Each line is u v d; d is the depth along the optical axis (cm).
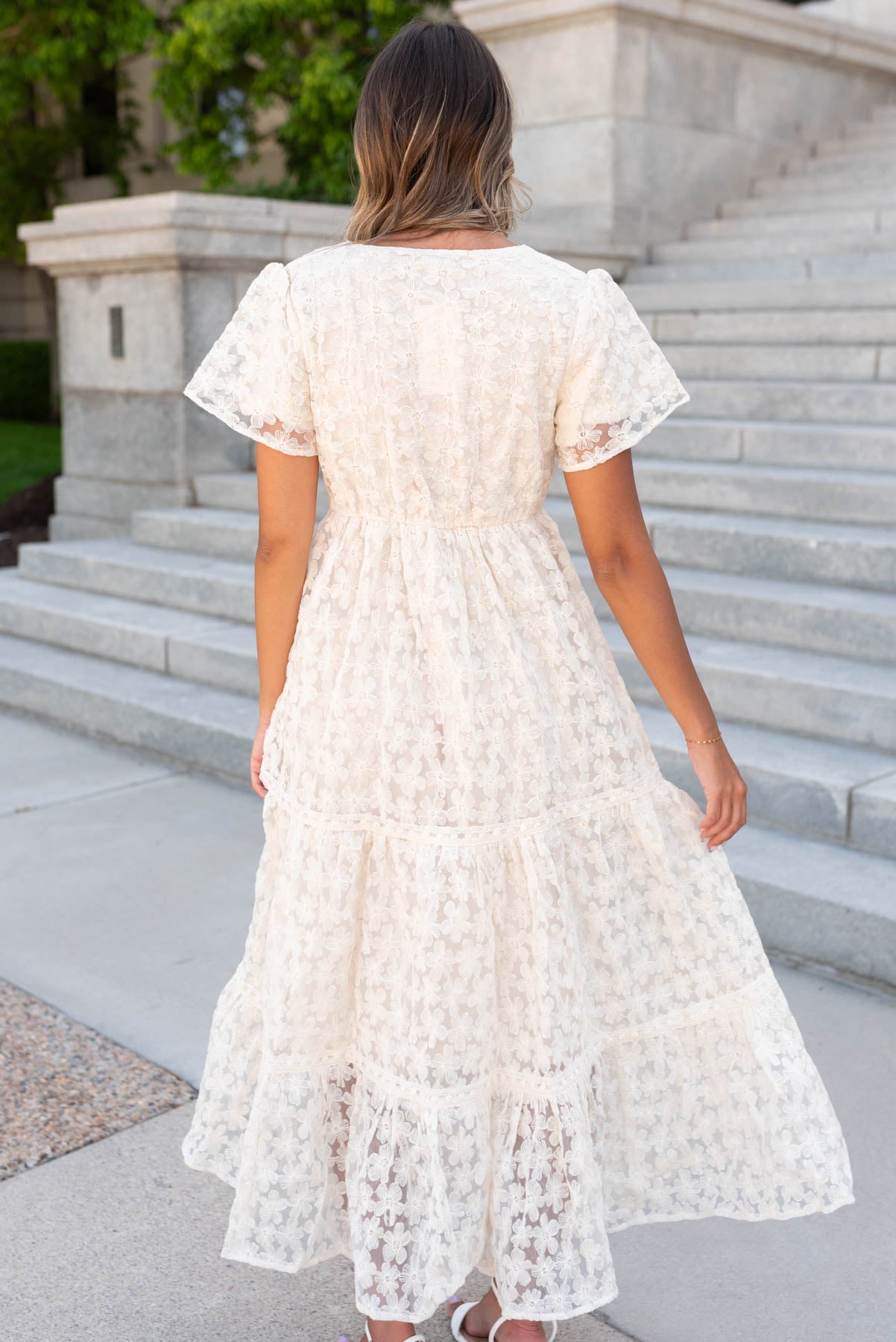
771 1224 227
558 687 167
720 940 177
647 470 551
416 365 156
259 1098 170
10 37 1325
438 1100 160
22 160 1652
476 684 161
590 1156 166
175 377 691
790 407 595
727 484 525
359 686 162
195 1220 227
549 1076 163
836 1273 213
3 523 965
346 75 1042
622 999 174
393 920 164
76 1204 230
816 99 955
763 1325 201
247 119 1224
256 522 634
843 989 310
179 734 490
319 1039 169
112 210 693
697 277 797
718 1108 181
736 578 474
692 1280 212
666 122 852
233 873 388
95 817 436
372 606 163
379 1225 165
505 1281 166
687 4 827
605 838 171
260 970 183
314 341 157
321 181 1097
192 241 664
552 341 156
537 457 163
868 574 445
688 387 631
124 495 736
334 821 163
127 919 355
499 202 166
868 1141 247
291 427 160
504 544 166
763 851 347
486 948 161
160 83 1166
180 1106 263
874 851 344
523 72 859
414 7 1088
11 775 481
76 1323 201
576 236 794
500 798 161
